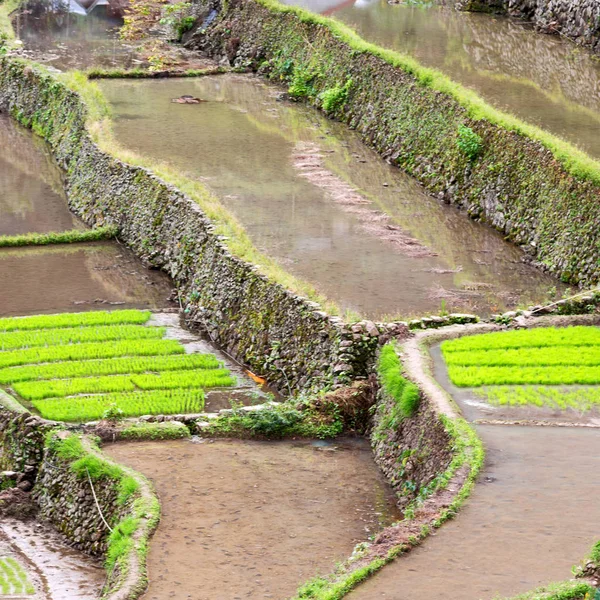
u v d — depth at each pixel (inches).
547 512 1220.5
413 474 1427.2
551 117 2501.2
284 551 1288.1
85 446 1529.3
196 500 1400.1
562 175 2113.7
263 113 3075.8
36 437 1604.3
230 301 2000.5
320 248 2144.4
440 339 1697.8
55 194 2792.8
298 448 1566.2
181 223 2293.3
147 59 3631.9
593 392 1523.1
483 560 1133.7
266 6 3538.4
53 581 1375.5
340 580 1113.4
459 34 3309.5
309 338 1785.2
